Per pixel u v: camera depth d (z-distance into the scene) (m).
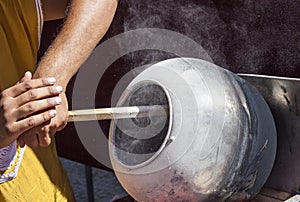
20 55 1.90
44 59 1.64
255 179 1.79
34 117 1.49
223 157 1.66
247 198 1.82
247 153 1.71
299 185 1.86
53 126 1.54
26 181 1.92
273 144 1.81
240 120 1.69
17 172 1.89
